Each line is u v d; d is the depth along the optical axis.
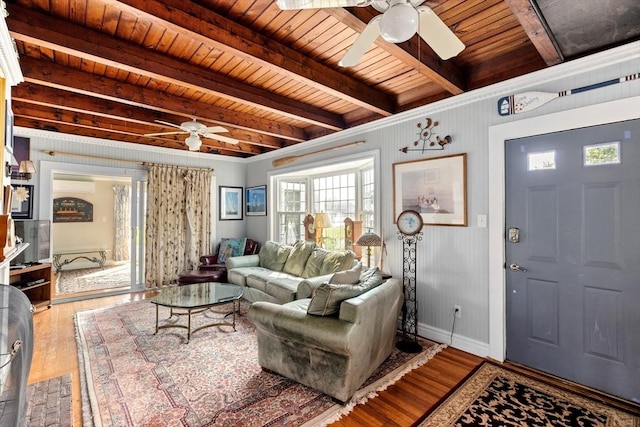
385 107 3.34
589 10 1.67
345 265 3.63
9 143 1.99
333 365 2.03
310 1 1.37
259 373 2.42
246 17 2.03
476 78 2.76
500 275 2.65
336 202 4.73
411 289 3.33
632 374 2.06
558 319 2.37
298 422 1.86
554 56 2.16
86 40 2.10
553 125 2.36
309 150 4.73
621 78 2.08
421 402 2.07
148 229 5.03
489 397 2.12
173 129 4.27
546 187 2.42
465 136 2.89
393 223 3.50
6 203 1.96
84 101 3.27
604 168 2.16
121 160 4.84
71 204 7.06
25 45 2.30
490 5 1.93
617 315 2.12
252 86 3.10
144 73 2.41
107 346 2.90
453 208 2.97
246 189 6.24
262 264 4.92
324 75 2.70
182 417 1.89
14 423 0.94
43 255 4.07
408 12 1.30
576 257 2.29
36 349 2.86
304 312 2.23
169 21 1.77
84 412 1.94
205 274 4.53
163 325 3.43
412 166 3.31
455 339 2.95
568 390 2.20
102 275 6.31
